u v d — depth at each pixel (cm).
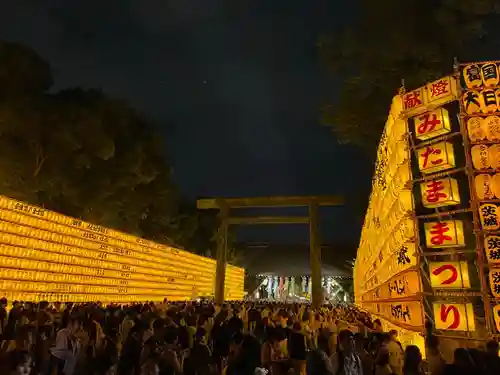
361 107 1784
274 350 846
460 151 847
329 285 6344
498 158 763
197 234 5088
